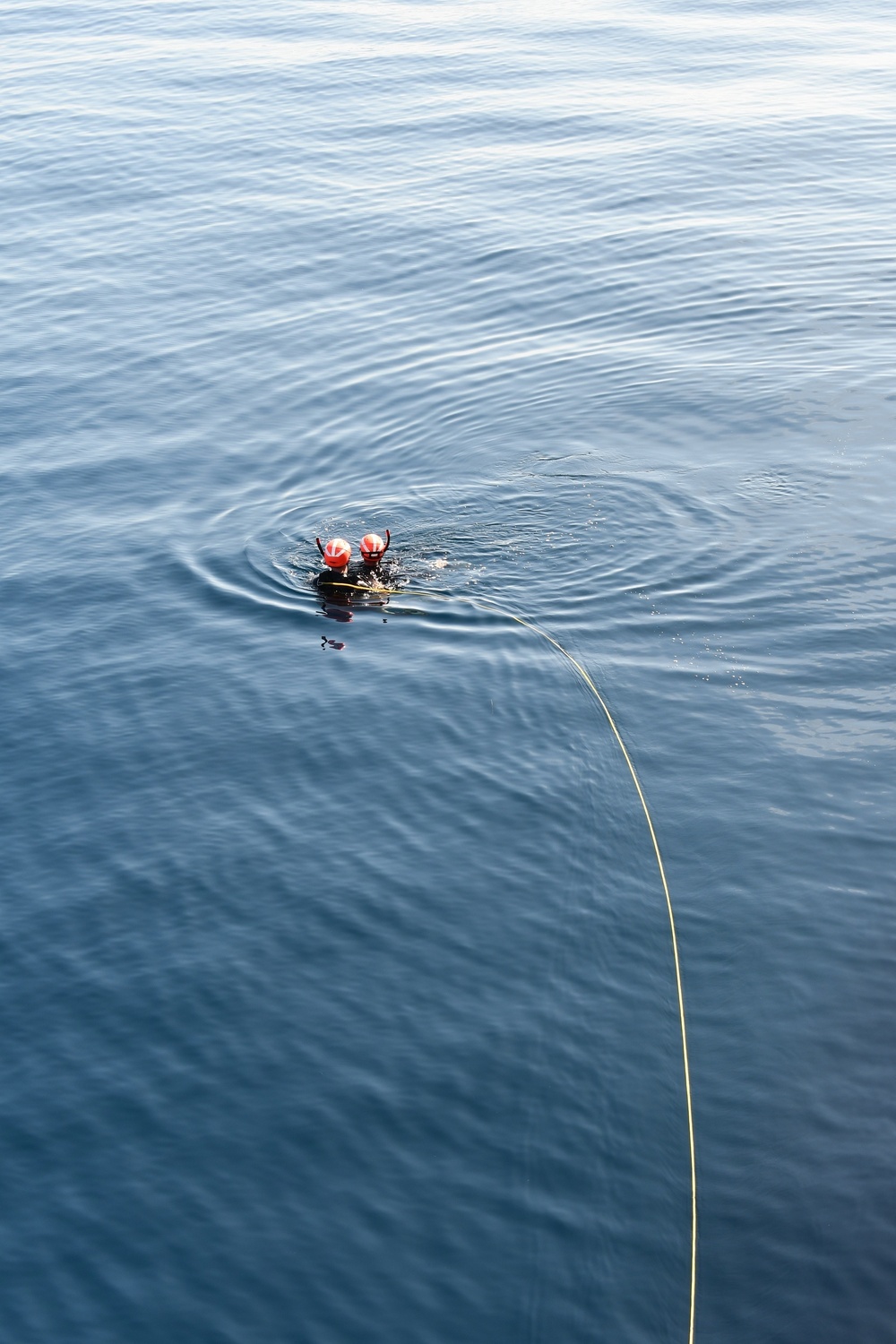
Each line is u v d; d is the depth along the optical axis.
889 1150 10.20
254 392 25.09
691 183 33.84
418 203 33.88
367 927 12.67
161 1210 9.98
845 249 28.91
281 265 31.02
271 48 50.50
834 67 43.75
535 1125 10.55
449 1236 9.70
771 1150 10.26
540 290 28.36
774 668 16.09
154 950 12.54
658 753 14.88
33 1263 9.63
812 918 12.48
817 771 14.41
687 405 22.78
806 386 23.08
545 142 37.91
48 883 13.49
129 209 35.44
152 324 28.61
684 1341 8.95
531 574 18.17
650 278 28.42
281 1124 10.63
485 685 16.25
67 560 19.94
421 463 21.58
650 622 17.06
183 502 21.34
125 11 58.69
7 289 31.08
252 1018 11.69
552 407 23.17
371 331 27.22
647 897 12.88
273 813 14.37
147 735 15.87
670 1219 9.77
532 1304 9.21
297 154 38.38
